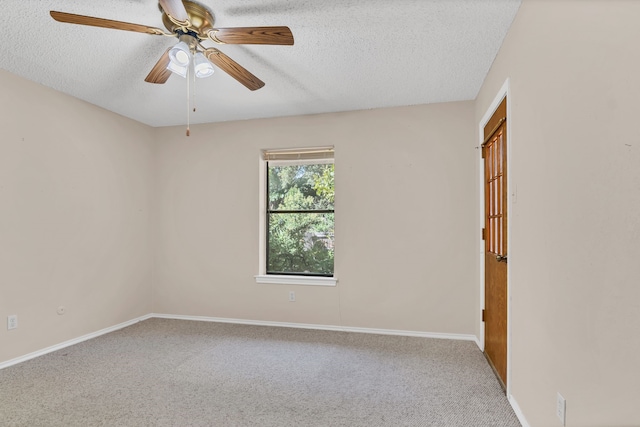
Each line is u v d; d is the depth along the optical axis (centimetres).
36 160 299
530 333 181
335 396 227
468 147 344
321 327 378
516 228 205
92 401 220
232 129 411
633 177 98
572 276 135
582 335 128
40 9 198
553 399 153
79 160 338
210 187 416
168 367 273
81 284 339
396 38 230
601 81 114
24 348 288
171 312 425
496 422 196
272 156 405
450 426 192
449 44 237
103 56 254
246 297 402
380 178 365
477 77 291
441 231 349
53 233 313
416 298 354
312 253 400
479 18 207
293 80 297
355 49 245
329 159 388
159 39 231
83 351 308
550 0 154
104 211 365
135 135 407
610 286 110
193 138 423
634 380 98
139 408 212
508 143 218
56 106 317
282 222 409
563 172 143
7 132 278
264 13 204
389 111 365
